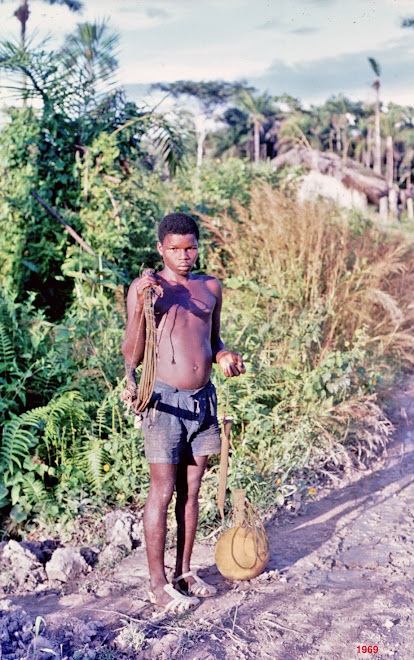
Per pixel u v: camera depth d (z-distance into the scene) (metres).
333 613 3.07
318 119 46.97
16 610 3.15
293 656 2.75
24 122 7.19
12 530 4.02
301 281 7.18
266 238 7.91
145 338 3.14
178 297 3.21
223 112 48.00
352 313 6.92
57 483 4.45
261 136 52.50
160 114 7.93
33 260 7.17
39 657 2.76
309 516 4.26
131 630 2.95
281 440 4.90
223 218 8.45
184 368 3.14
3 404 4.50
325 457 4.97
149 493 3.21
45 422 4.54
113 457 4.36
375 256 8.23
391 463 5.11
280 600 3.21
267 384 5.34
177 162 8.55
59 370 5.02
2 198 7.07
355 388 5.72
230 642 2.87
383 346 6.80
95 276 6.59
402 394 6.60
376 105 45.06
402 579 3.39
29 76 7.20
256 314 6.18
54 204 7.38
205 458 3.30
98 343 5.46
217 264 8.11
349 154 50.66
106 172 7.43
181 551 3.33
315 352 6.04
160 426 3.13
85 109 7.54
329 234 8.06
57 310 7.32
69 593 3.42
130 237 7.77
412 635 2.86
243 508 3.46
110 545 3.84
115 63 7.57
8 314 5.53
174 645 2.85
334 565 3.61
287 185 10.55
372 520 4.16
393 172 53.97
